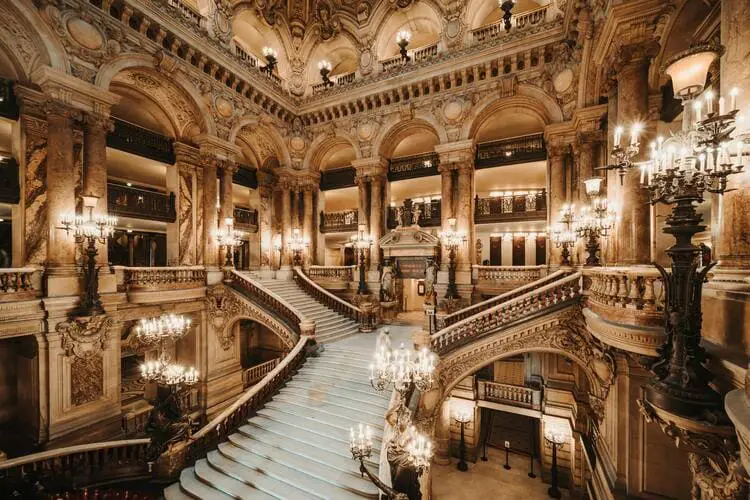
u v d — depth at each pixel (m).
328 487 6.88
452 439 13.82
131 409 12.73
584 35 10.44
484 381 13.59
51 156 9.94
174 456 7.78
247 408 9.34
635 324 5.35
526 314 9.61
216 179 15.20
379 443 7.71
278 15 18.02
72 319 9.99
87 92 10.55
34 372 9.59
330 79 19.11
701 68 3.45
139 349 13.91
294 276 18.69
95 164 10.97
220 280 15.01
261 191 19.38
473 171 15.48
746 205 4.15
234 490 7.14
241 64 15.79
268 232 19.67
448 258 15.17
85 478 7.91
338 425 8.43
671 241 10.35
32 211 10.06
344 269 18.16
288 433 8.46
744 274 3.99
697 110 3.44
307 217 19.58
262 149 19.38
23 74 9.98
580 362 9.07
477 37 15.13
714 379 3.92
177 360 14.52
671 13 7.55
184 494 7.33
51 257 9.84
